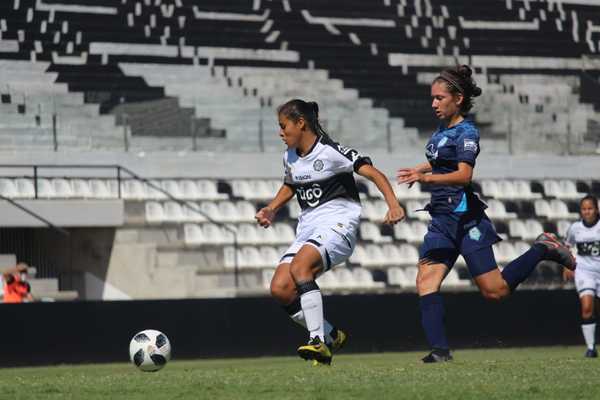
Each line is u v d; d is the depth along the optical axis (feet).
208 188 256.11
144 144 260.01
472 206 90.53
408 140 287.48
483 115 306.14
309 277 82.07
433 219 92.48
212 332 175.94
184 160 257.14
